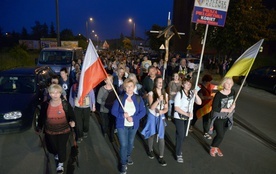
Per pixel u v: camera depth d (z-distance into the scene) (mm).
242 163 4629
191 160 4676
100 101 5402
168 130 6332
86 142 5332
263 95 12070
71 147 5062
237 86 14945
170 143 5473
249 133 6328
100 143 5305
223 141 5703
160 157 4441
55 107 3709
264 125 7043
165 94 4328
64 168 4219
